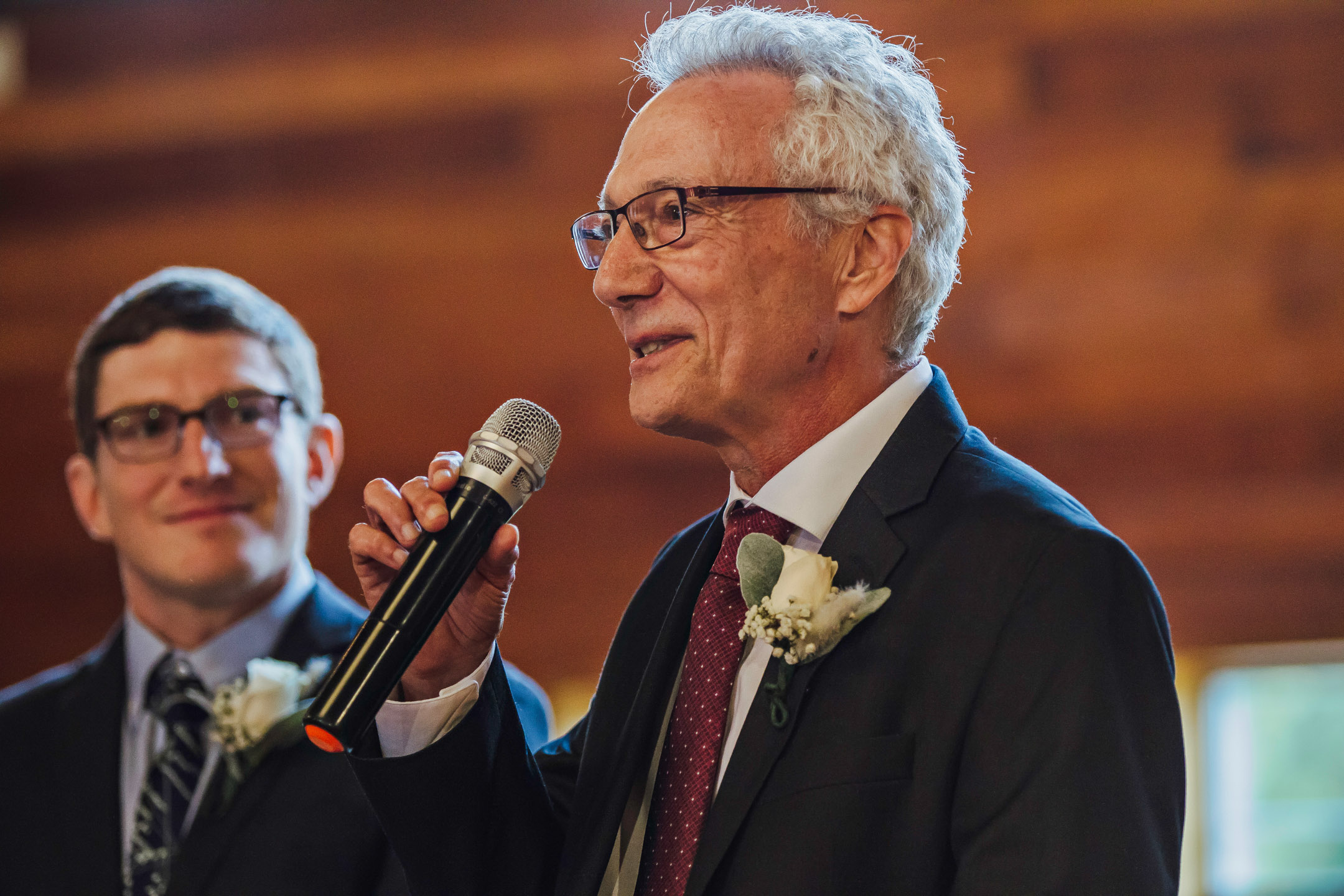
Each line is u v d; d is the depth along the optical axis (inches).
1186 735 446.3
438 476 142.9
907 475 148.7
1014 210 465.1
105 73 545.6
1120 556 135.9
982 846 125.8
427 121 519.5
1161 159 456.8
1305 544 438.6
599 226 158.1
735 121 153.6
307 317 518.6
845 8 474.3
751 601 140.9
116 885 216.2
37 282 541.6
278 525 235.1
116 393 233.3
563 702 487.8
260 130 531.2
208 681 230.7
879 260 156.2
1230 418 447.2
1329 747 438.0
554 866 159.5
